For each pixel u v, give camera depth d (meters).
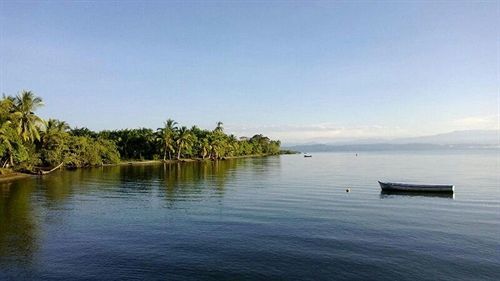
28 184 66.81
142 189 61.12
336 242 28.78
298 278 21.64
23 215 38.78
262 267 23.33
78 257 25.17
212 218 37.44
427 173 98.06
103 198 51.00
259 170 110.00
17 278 21.53
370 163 156.50
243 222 35.59
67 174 88.38
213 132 194.75
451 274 22.34
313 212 40.75
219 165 136.50
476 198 52.34
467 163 147.88
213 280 21.31
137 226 34.00
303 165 140.50
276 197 52.22
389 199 51.03
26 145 86.94
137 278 21.53
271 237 30.12
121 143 148.12
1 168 80.38
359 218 37.53
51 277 21.67
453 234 31.23
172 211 41.28
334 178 83.06
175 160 161.25
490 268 23.33
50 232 31.73
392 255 25.66
